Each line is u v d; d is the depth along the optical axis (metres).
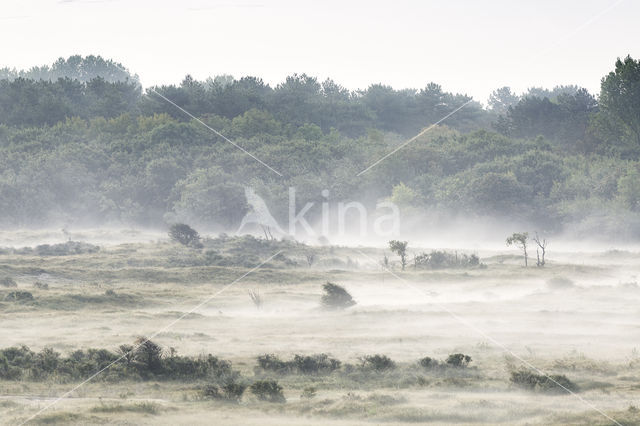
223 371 72.88
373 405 55.06
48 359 74.25
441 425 49.50
